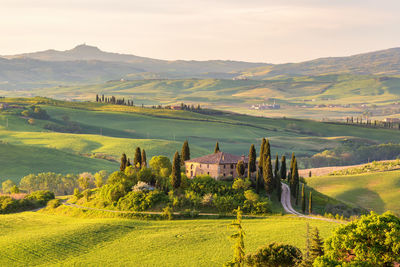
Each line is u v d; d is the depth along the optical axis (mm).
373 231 49625
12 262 70500
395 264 49906
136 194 104812
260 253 59625
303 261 54594
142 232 85188
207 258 69188
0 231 89750
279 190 110062
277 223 87438
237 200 101938
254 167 114438
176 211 97875
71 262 70188
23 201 121188
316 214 100688
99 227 87625
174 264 67250
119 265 68062
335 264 49094
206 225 88375
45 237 82000
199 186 107000
